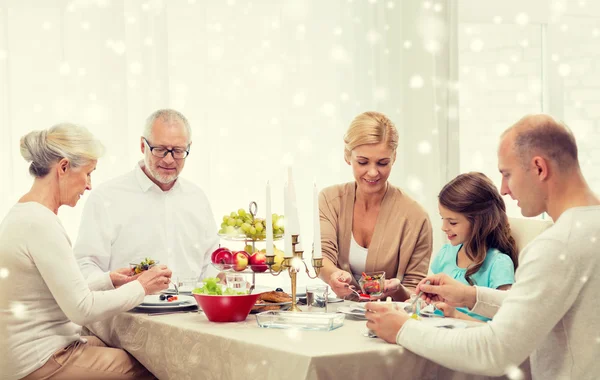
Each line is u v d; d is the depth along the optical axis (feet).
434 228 11.45
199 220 8.45
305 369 4.36
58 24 9.53
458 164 11.60
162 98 10.03
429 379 4.88
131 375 6.16
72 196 6.07
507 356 4.39
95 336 7.07
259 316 5.46
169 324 5.63
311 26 10.94
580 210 4.50
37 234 5.64
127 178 8.18
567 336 4.46
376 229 7.47
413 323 4.76
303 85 10.91
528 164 4.68
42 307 5.77
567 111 12.14
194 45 10.25
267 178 10.72
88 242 7.75
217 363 5.12
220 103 10.45
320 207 7.71
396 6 11.36
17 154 9.32
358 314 5.76
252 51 10.62
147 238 8.08
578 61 12.16
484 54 11.83
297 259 6.06
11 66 9.30
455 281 5.49
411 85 11.41
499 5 11.82
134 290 5.98
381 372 4.63
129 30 9.93
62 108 9.54
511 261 6.66
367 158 7.20
